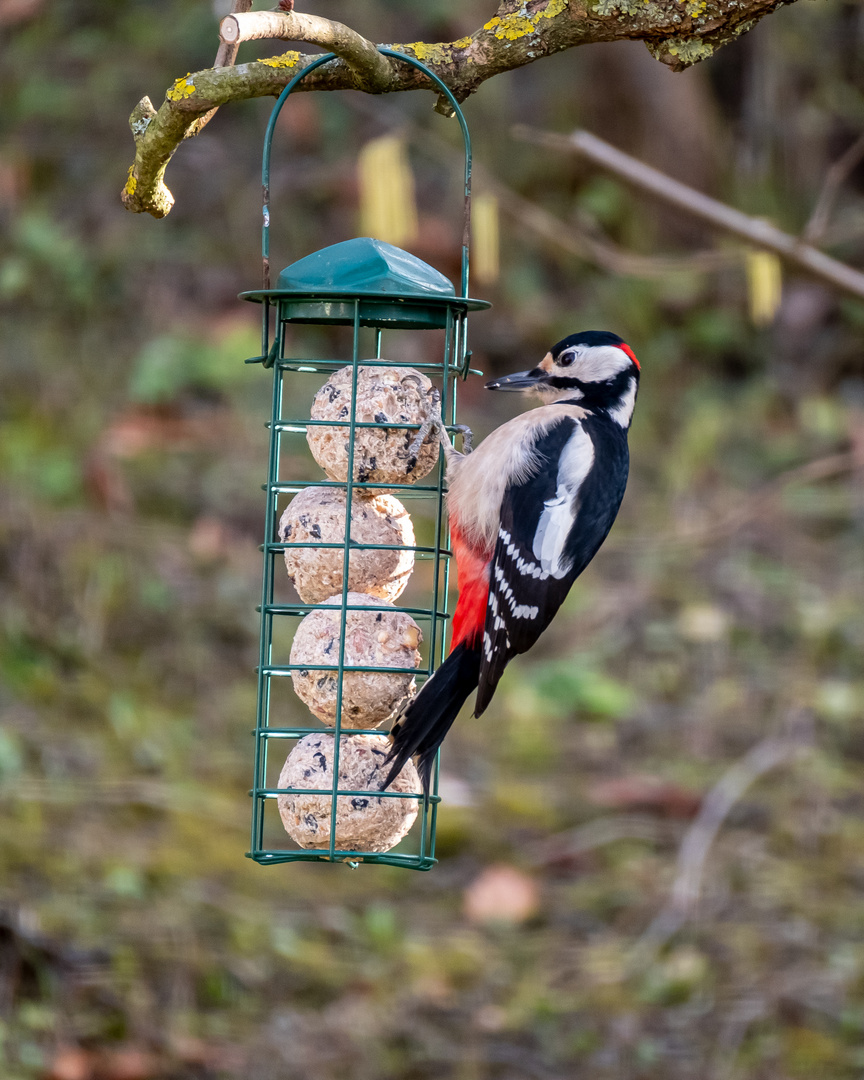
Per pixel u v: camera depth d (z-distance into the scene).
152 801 11.66
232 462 15.94
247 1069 9.30
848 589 15.70
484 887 11.38
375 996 10.12
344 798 6.98
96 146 19.41
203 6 20.38
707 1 6.05
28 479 15.03
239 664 13.73
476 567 7.58
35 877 10.51
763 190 20.16
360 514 7.23
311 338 18.05
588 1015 10.20
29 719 12.38
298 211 19.28
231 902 10.73
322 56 6.26
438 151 19.84
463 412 17.67
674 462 17.42
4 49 20.30
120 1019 9.48
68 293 17.84
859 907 11.37
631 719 13.84
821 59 20.81
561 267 19.72
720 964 10.76
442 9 19.89
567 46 6.25
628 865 11.84
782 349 19.39
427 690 7.09
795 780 13.04
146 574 14.28
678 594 15.51
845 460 11.97
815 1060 9.86
